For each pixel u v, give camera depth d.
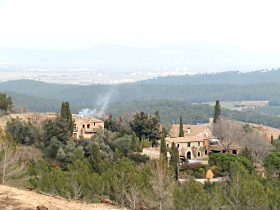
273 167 96.88
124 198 48.94
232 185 57.41
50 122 100.75
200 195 49.34
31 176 54.00
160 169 53.16
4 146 51.84
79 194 46.97
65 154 95.06
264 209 52.78
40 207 29.83
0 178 45.62
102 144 100.75
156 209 48.88
